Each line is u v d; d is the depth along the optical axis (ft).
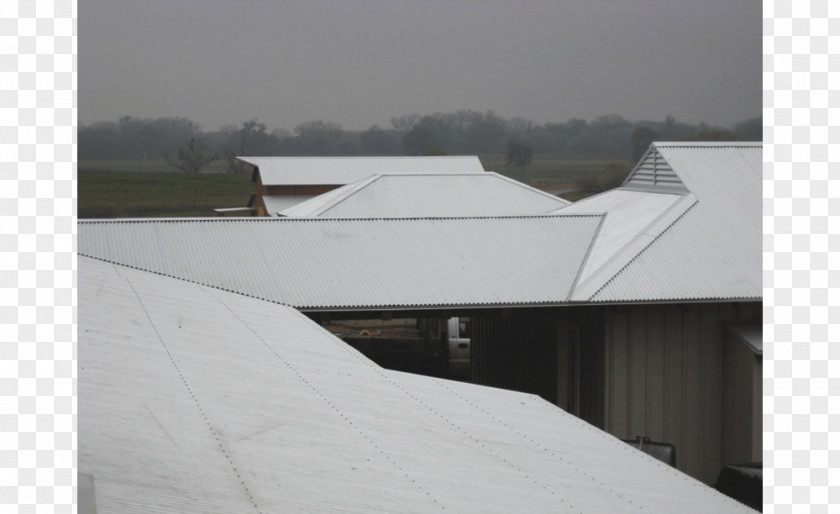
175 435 24.95
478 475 27.99
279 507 21.25
